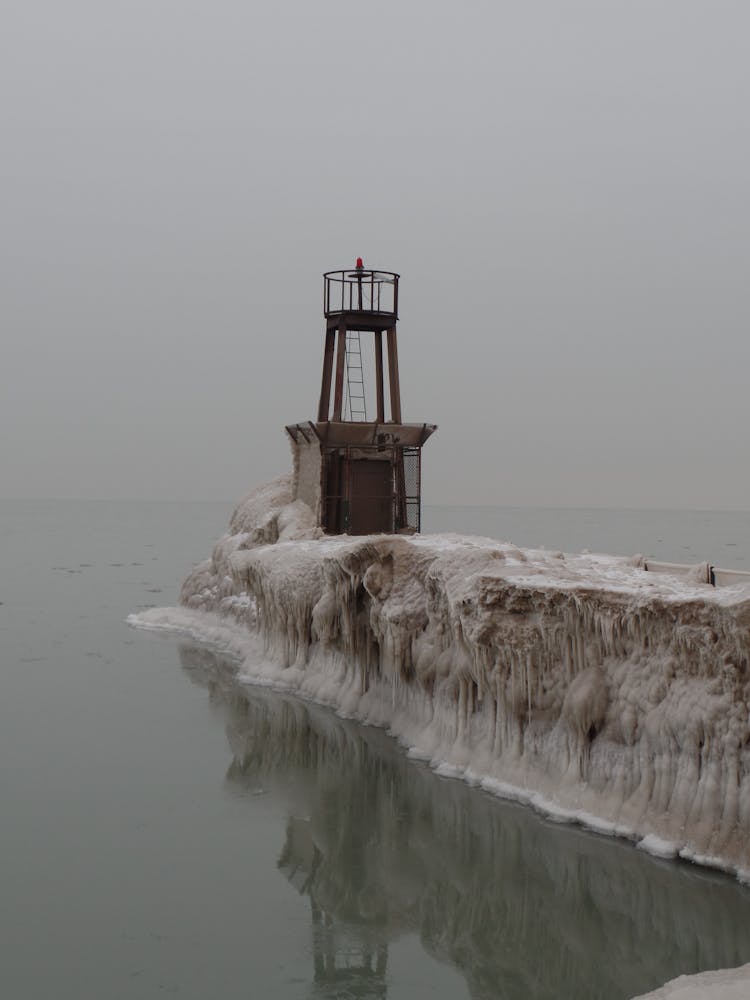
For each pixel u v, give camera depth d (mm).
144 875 11469
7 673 22000
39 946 9734
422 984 9109
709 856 10594
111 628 28047
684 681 11312
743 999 8047
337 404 25906
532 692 13367
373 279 26922
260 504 28547
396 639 16453
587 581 13078
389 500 25875
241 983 9062
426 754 15438
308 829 12906
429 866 11750
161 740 16984
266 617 22500
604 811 11984
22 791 14344
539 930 10188
